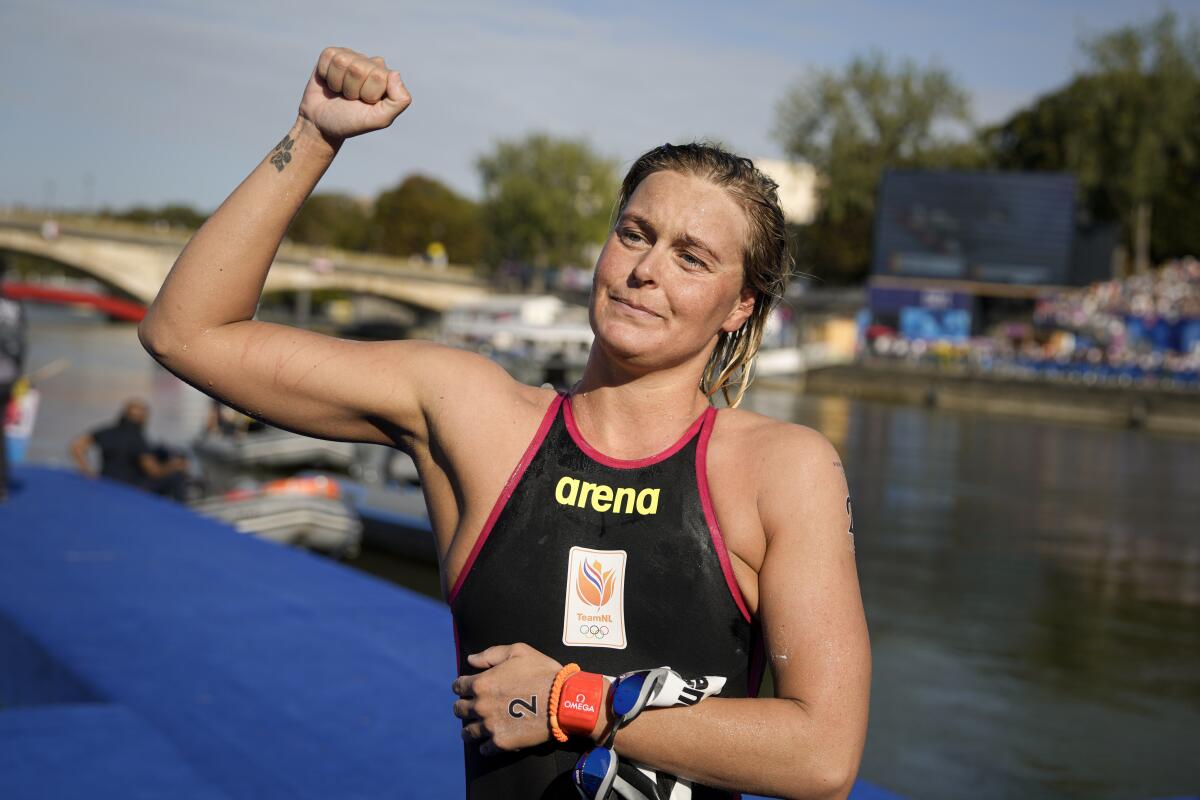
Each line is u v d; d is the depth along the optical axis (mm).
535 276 80250
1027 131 62938
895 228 48969
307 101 1546
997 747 6484
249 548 7531
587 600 1468
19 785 3375
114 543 7543
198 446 13820
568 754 1459
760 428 1534
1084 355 44031
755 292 1610
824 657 1400
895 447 26719
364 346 1610
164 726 3992
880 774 5996
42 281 111375
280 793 3436
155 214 157625
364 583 6520
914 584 11352
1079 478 21812
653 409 1528
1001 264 47656
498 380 1585
